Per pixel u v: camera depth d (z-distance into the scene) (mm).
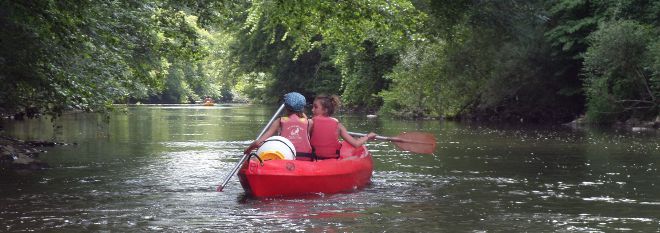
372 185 9281
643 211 7371
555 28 28438
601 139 18094
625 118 26547
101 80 14938
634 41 24875
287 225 6613
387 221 6809
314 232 6301
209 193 8586
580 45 28531
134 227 6559
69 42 12508
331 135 9203
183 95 79938
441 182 9594
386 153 13766
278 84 49781
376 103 39719
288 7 14875
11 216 7102
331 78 45344
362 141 9664
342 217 7016
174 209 7484
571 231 6355
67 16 12211
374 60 37562
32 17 12055
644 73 25484
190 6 16453
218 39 49750
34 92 13891
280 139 8750
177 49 18844
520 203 7891
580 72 29859
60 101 13625
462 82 30703
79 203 7879
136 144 16172
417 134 10016
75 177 10133
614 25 25203
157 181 9695
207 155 13477
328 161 8617
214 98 95312
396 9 14766
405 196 8367
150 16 17297
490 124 26703
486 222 6770
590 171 10906
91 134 19734
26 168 11219
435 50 30688
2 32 11844
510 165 11750
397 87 33656
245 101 95875
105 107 15594
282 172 8172
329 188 8547
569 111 30844
